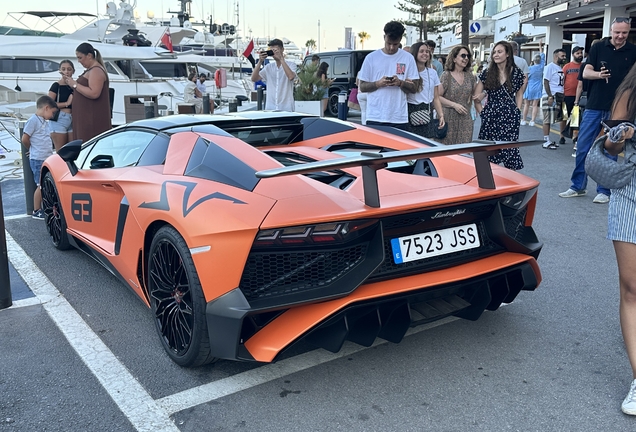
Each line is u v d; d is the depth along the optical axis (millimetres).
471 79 6285
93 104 6324
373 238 2611
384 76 5742
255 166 2811
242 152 2947
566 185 7520
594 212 6180
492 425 2441
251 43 14375
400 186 2941
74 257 4809
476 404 2600
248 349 2510
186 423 2477
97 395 2703
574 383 2775
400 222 2682
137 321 3541
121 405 2613
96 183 3777
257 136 3881
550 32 18703
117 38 19234
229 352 2523
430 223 2783
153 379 2838
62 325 3482
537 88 13578
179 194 2834
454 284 2734
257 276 2504
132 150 3736
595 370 2900
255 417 2516
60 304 3812
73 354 3111
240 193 2641
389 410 2557
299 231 2439
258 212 2473
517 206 3047
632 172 2484
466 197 2756
